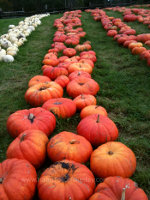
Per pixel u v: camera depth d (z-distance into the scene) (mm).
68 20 17328
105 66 7715
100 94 5613
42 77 5793
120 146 3006
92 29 15320
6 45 10242
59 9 32719
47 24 18234
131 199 2219
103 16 18344
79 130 3609
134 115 4645
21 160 2732
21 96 5609
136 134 4070
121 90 5824
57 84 5133
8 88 6180
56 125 4168
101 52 9711
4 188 2354
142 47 8680
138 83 6266
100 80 6461
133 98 5395
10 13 30328
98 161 2834
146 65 7555
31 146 3021
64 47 9641
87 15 22375
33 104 4789
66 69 6723
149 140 3873
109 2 34469
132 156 2924
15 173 2488
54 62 7629
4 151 3648
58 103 4277
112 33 12516
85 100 4609
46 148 3213
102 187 2398
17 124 3600
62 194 2299
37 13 31688
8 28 16812
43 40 12570
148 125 4301
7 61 8445
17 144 3051
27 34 13422
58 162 2648
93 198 2264
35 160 3014
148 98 5391
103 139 3418
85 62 7035
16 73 7301
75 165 2609
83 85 5227
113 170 2750
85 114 4113
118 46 10500
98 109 4160
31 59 8898
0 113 4852
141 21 15742
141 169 3232
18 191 2361
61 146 2984
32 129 3371
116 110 4871
